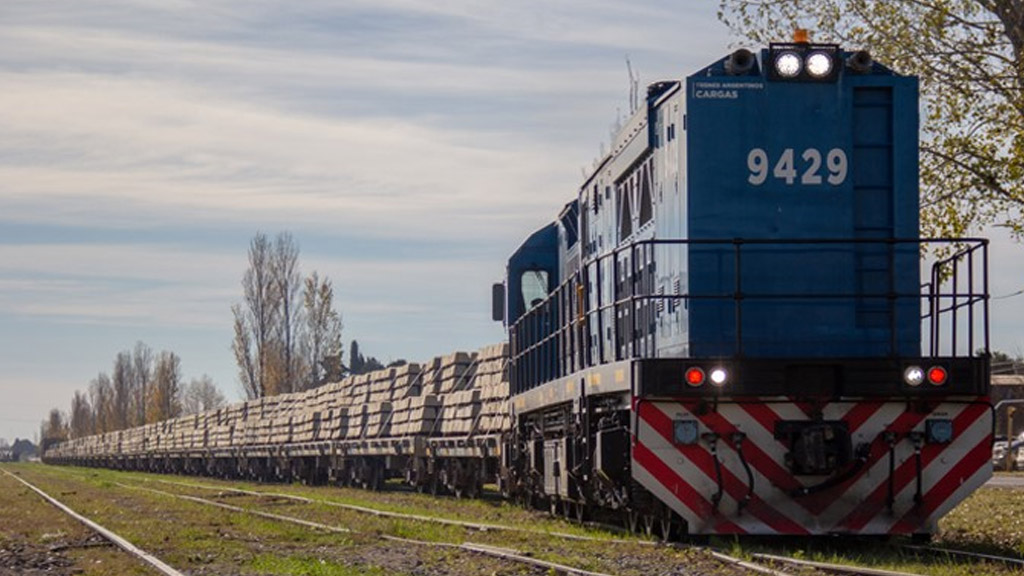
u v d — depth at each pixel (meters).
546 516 19.81
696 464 13.53
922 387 13.45
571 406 17.52
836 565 11.73
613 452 14.38
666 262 15.13
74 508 26.86
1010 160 19.55
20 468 96.88
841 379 13.49
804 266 14.44
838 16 20.03
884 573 11.07
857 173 14.52
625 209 17.20
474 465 27.44
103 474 67.50
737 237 14.34
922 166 20.14
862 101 14.55
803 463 13.27
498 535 16.33
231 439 55.78
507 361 26.58
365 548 15.73
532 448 19.86
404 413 33.84
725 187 14.37
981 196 20.22
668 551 13.34
